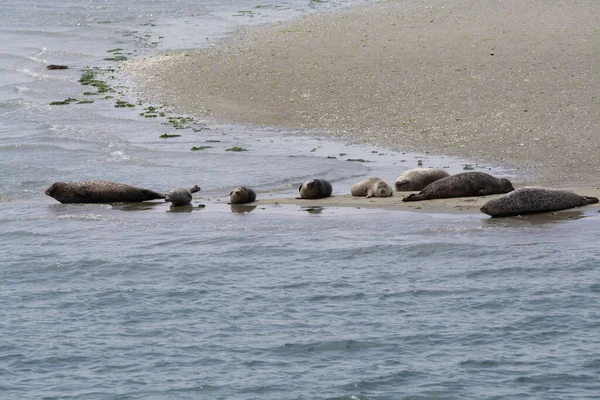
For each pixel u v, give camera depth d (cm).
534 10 15475
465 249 5744
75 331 4622
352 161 8519
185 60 14362
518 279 5181
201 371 4062
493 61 12094
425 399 3716
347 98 11100
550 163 7962
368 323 4600
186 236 6369
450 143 8962
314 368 4066
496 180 7050
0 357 4275
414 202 6956
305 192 7212
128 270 5675
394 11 16912
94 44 17150
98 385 3938
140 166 8731
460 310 4744
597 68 11300
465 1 17075
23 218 7088
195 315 4816
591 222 6141
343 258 5716
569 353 4134
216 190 7719
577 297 4853
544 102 10062
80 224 6850
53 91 12975
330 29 15650
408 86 11312
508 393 3747
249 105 11288
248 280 5381
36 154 9381
